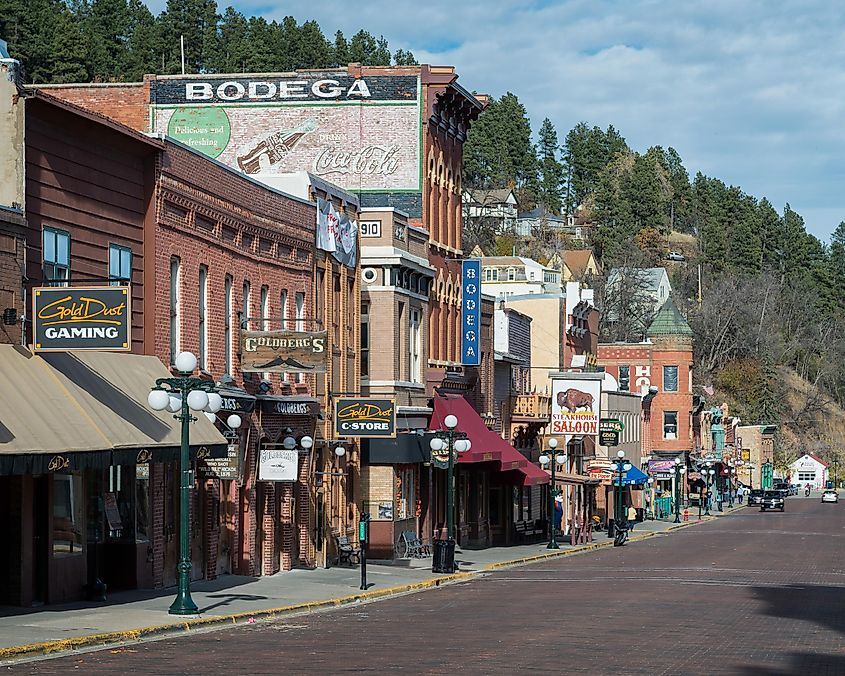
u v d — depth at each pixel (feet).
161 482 109.40
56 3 435.12
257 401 129.18
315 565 146.30
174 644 77.82
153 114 189.57
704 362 611.47
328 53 586.04
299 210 142.72
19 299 87.81
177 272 113.70
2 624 81.15
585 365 324.19
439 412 182.19
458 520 201.87
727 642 82.07
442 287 192.75
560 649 76.69
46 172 93.25
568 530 267.39
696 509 435.12
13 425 78.64
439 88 186.91
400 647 77.20
